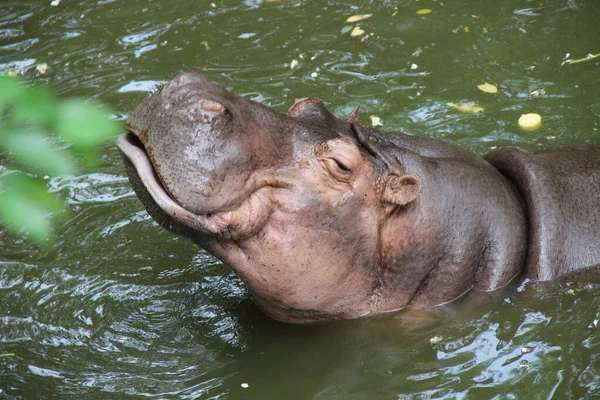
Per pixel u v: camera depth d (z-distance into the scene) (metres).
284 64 15.31
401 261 9.20
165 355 9.09
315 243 8.52
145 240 11.16
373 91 14.33
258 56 15.62
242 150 7.67
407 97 14.12
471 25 16.33
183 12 17.39
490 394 8.18
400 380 8.58
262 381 8.69
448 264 9.39
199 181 7.37
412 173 8.82
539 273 9.73
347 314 9.45
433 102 13.95
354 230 8.70
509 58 15.15
